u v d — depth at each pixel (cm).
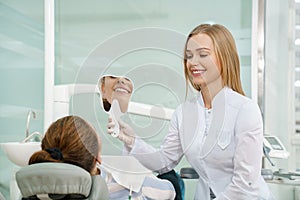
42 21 227
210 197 138
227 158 128
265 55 213
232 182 126
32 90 227
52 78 216
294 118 214
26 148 179
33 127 225
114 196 111
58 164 94
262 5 212
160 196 117
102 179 100
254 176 125
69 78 224
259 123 125
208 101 126
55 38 226
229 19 216
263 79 212
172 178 148
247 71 214
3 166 228
